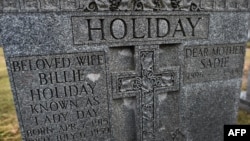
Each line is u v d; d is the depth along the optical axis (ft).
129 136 7.41
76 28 5.67
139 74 6.69
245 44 7.80
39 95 5.90
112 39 6.08
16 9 5.12
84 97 6.33
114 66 6.53
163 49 6.92
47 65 5.73
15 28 5.23
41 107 6.02
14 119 11.07
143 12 6.12
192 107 7.82
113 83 6.51
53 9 5.37
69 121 6.40
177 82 7.25
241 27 7.49
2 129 10.11
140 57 6.52
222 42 7.40
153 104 7.18
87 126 6.64
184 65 7.17
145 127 7.34
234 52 7.74
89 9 5.64
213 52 7.41
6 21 5.13
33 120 6.06
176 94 7.50
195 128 8.18
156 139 7.69
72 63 5.91
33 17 5.28
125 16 6.00
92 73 6.19
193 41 6.98
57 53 5.71
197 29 6.91
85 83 6.21
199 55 7.25
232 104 8.49
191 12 6.64
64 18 5.51
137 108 7.04
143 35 6.33
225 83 8.04
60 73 5.90
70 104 6.26
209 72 7.61
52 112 6.16
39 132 6.22
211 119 8.32
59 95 6.07
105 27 5.92
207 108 8.08
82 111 6.44
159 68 6.89
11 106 12.73
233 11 7.17
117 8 5.86
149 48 6.52
